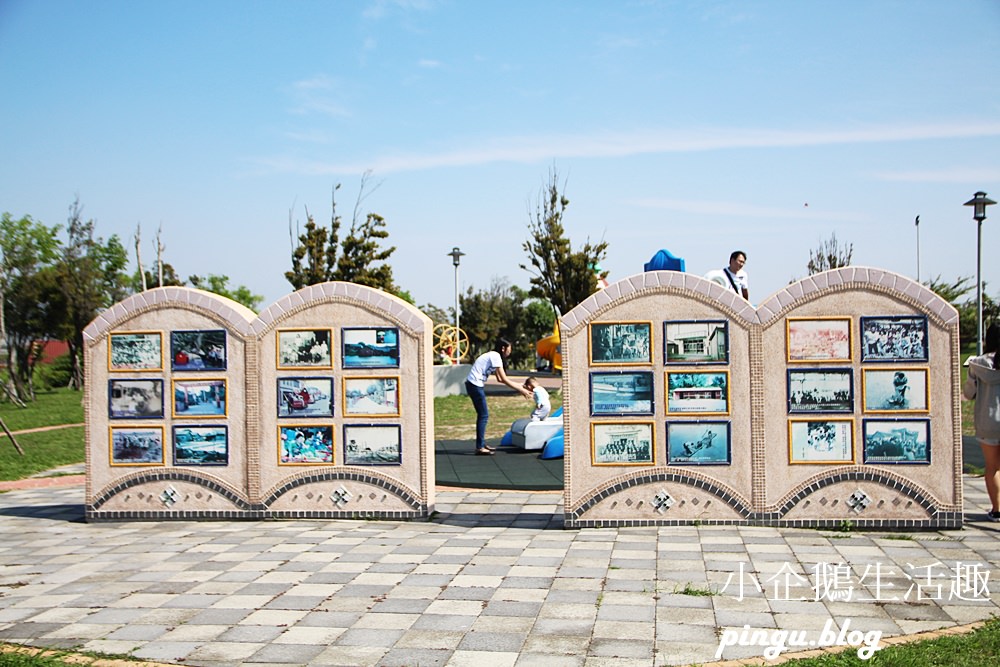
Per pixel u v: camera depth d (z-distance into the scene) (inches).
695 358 406.3
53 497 550.0
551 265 1378.0
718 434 405.4
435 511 463.2
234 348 451.8
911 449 393.7
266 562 352.5
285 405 447.5
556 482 547.8
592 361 411.5
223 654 245.8
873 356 396.8
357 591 306.5
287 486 447.2
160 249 1615.4
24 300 1759.4
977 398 408.2
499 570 331.9
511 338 2642.7
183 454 454.9
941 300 392.2
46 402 1633.9
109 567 350.6
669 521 408.5
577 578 317.4
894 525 393.7
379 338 442.0
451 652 243.9
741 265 499.5
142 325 457.1
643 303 408.8
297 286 1376.7
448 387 1268.5
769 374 402.0
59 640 259.8
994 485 407.2
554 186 1393.9
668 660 234.2
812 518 399.5
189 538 407.2
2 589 319.6
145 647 252.4
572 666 231.5
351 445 443.8
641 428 408.8
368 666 234.8
